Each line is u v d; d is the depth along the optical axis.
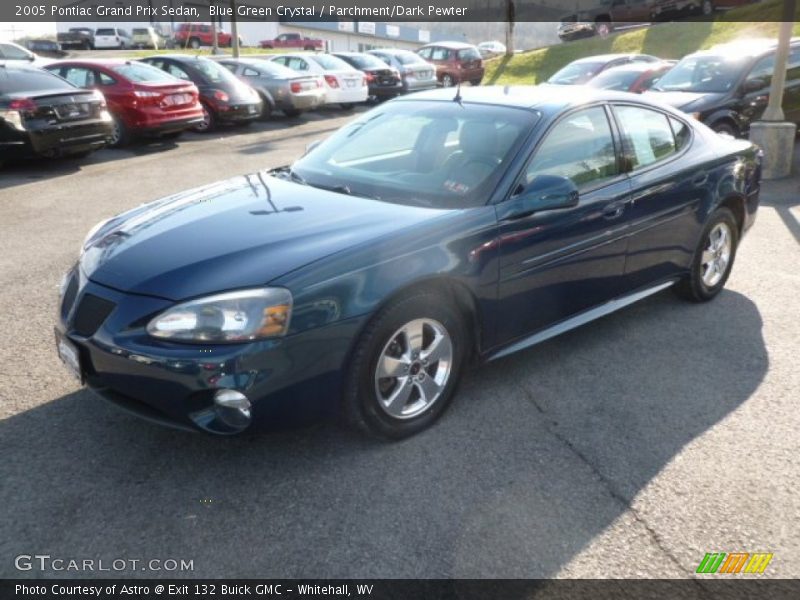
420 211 3.43
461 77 24.95
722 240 5.09
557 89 4.43
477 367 3.71
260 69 17.06
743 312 4.97
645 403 3.69
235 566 2.51
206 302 2.79
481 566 2.52
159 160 11.53
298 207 3.52
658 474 3.08
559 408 3.63
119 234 3.40
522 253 3.58
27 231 7.12
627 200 4.15
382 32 61.84
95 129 10.57
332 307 2.92
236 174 10.38
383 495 2.91
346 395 3.08
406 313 3.16
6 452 3.16
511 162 3.64
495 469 3.09
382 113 4.48
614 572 2.50
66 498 2.85
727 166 4.97
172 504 2.83
